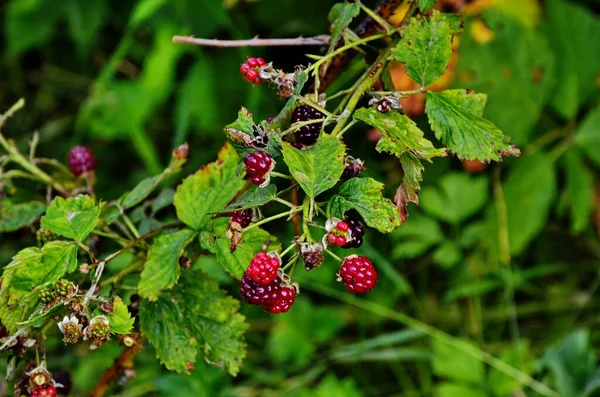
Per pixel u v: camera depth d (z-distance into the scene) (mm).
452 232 1067
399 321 1076
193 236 718
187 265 727
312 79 751
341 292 1009
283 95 681
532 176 997
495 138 689
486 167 1095
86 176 792
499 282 1029
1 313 688
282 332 995
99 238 758
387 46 723
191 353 720
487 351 1030
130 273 749
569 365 910
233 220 673
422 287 1092
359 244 673
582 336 916
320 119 681
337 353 962
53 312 679
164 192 765
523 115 984
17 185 855
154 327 723
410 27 698
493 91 977
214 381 925
